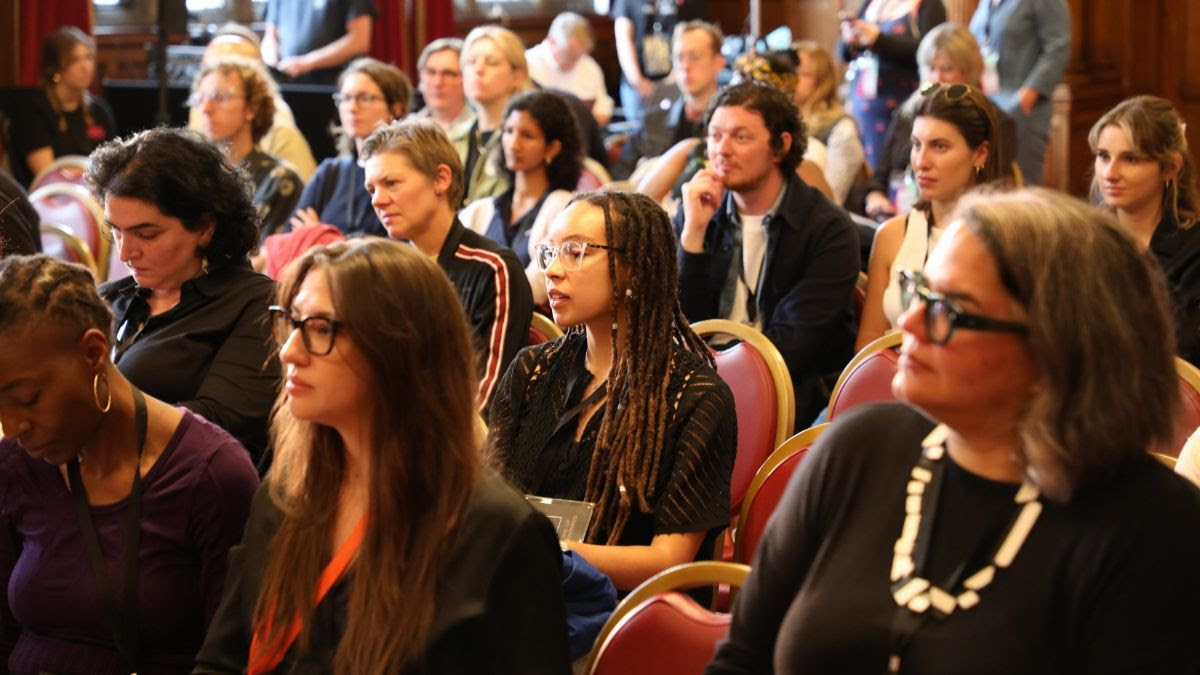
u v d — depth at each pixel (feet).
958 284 5.24
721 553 9.53
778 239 13.75
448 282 6.39
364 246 6.27
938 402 5.32
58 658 7.80
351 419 6.28
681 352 8.90
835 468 5.85
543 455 9.05
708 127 13.85
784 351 13.48
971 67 19.98
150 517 7.75
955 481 5.58
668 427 8.64
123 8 34.27
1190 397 9.82
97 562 7.72
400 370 6.15
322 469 6.55
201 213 9.93
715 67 22.86
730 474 8.70
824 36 32.17
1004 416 5.36
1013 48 23.62
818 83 21.20
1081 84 27.12
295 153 23.24
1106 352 5.07
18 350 7.24
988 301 5.20
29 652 7.91
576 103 21.86
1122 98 27.94
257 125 19.07
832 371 14.11
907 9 23.85
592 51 38.17
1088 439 5.08
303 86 27.55
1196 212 12.66
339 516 6.55
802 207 13.78
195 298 10.11
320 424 6.53
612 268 8.74
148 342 10.05
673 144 23.36
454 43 21.45
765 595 5.92
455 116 21.33
